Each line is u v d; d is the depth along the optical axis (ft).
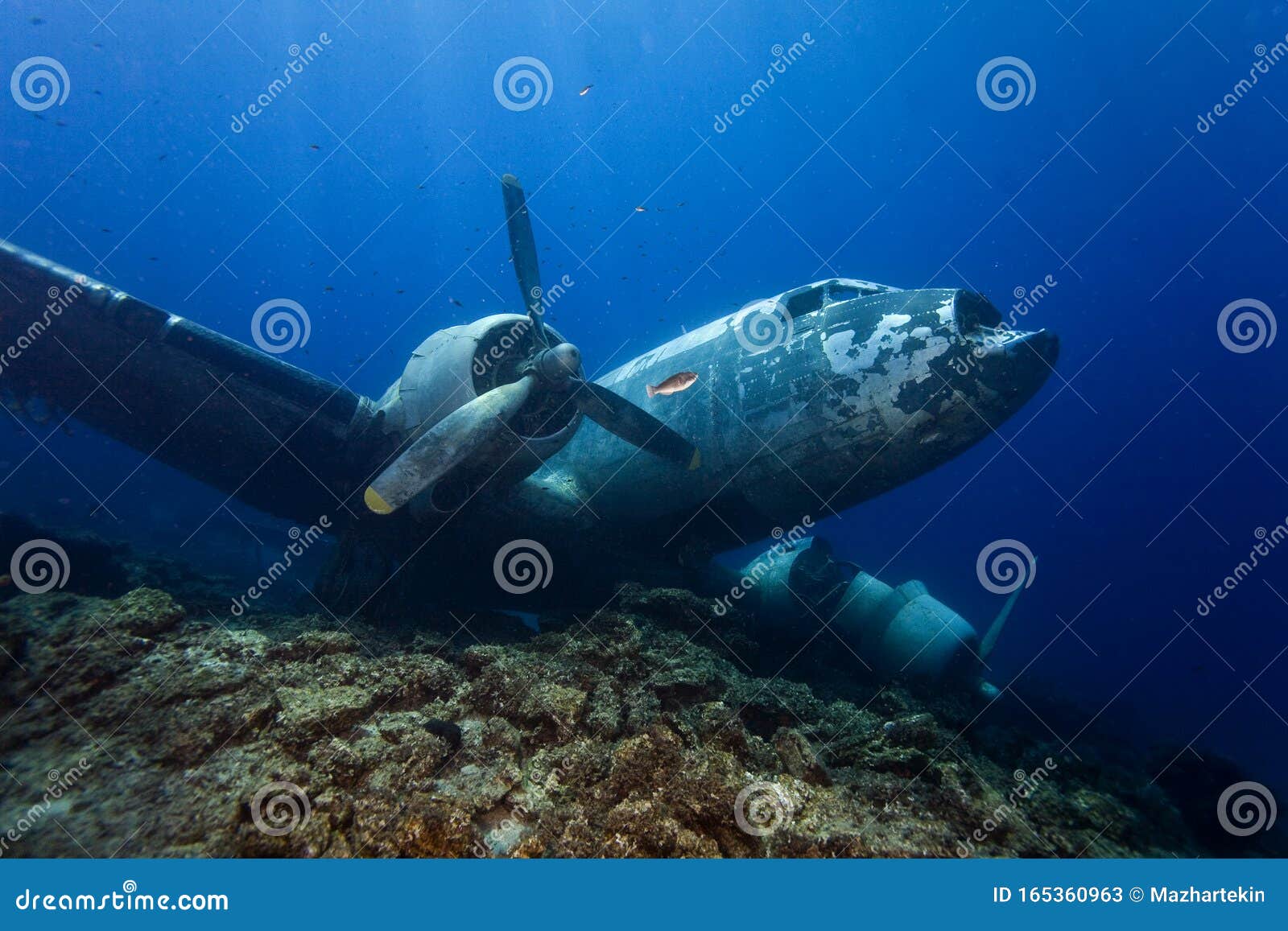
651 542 29.81
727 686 19.47
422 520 23.72
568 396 21.07
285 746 13.38
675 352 28.66
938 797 15.24
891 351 21.54
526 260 21.50
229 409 24.77
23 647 15.06
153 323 22.45
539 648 21.24
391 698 16.38
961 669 30.01
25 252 23.22
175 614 17.44
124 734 13.16
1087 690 87.86
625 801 12.67
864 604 31.94
